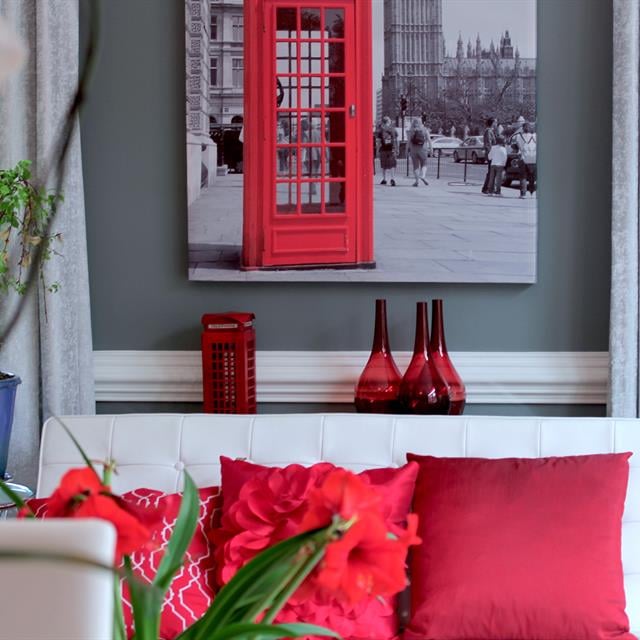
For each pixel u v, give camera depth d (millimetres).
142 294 3172
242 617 896
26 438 3004
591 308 3131
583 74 3092
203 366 2971
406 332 3143
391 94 3078
